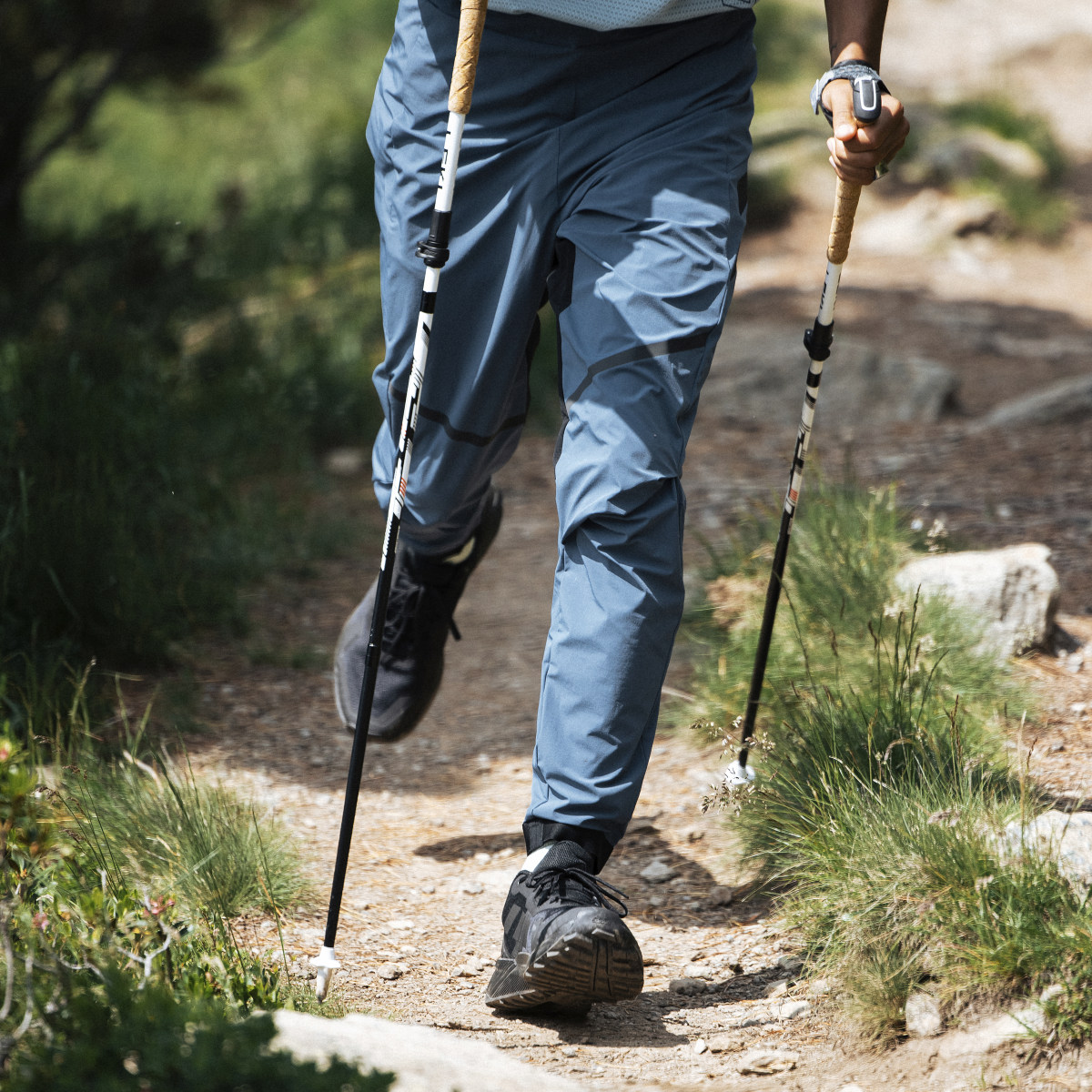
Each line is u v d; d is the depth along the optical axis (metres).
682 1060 5.64
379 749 9.87
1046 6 51.91
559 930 5.55
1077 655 9.96
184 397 17.39
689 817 8.43
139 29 23.20
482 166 6.53
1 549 10.50
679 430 6.07
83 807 7.38
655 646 5.95
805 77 40.62
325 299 22.34
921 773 6.98
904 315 24.25
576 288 6.25
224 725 10.07
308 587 13.41
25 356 15.56
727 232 6.29
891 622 9.37
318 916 7.19
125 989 4.29
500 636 12.18
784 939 6.70
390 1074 4.02
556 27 6.36
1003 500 13.73
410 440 6.16
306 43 44.38
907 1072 5.39
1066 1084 5.14
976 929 5.73
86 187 35.81
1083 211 32.56
